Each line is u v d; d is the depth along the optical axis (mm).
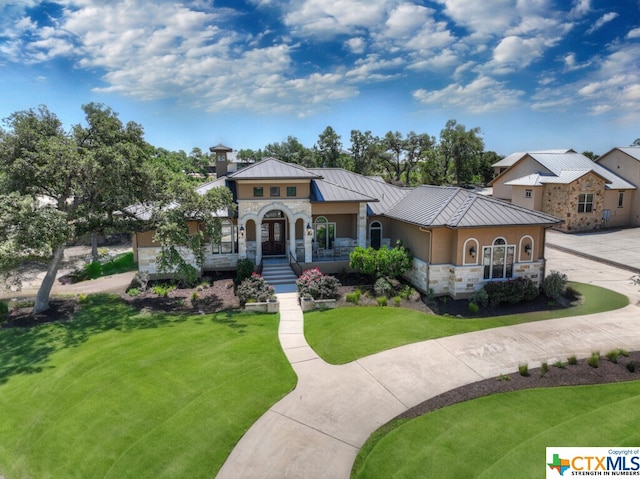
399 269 22219
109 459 9859
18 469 9711
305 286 21094
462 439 10172
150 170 21266
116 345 16125
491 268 20922
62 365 14586
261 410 11656
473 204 21469
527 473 8867
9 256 15883
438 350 15234
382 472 9188
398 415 11352
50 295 22891
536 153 43906
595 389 12320
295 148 86250
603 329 17047
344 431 10719
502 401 11805
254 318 18938
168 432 10734
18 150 18406
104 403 12148
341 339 16312
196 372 13859
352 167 71562
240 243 24438
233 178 23297
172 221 20641
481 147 62156
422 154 74375
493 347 15445
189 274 21000
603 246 32219
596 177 37875
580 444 9766
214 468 9469
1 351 15938
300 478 9133
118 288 24047
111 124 20172
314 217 26734
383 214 26172
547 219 20703
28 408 12109
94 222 20594
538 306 19891
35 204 17344
